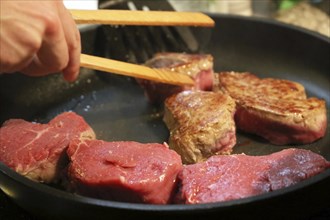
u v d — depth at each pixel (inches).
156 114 20.8
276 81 20.5
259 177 15.5
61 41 13.6
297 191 13.5
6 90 20.8
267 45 22.7
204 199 14.8
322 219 15.6
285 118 18.1
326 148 18.4
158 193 15.4
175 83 20.1
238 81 20.6
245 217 13.6
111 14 18.2
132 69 19.2
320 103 18.8
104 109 21.3
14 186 14.8
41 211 15.0
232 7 27.9
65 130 18.3
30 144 17.6
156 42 23.1
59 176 17.6
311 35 21.1
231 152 18.3
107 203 13.5
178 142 17.7
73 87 22.2
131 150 16.4
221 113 18.0
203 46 23.5
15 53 12.5
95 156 16.3
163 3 23.0
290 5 27.6
